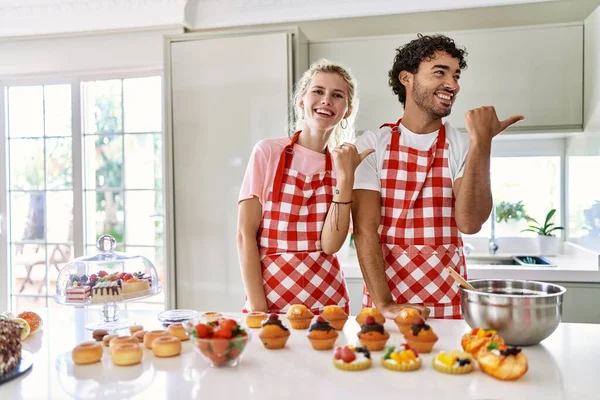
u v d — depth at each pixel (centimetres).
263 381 87
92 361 98
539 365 94
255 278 149
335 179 156
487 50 251
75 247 313
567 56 245
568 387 83
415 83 141
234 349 92
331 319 116
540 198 298
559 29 245
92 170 312
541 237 283
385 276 137
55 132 315
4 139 319
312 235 153
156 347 101
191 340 104
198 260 255
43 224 318
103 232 312
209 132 252
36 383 89
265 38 245
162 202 305
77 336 120
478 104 253
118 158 309
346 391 82
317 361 97
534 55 247
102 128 310
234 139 249
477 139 129
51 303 320
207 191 253
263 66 245
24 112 318
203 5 288
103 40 297
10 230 322
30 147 318
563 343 107
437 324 121
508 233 302
